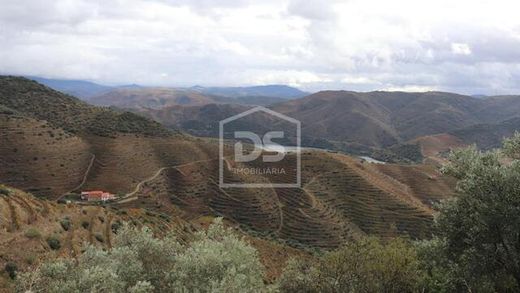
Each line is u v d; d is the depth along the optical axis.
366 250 22.61
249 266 16.45
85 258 15.05
